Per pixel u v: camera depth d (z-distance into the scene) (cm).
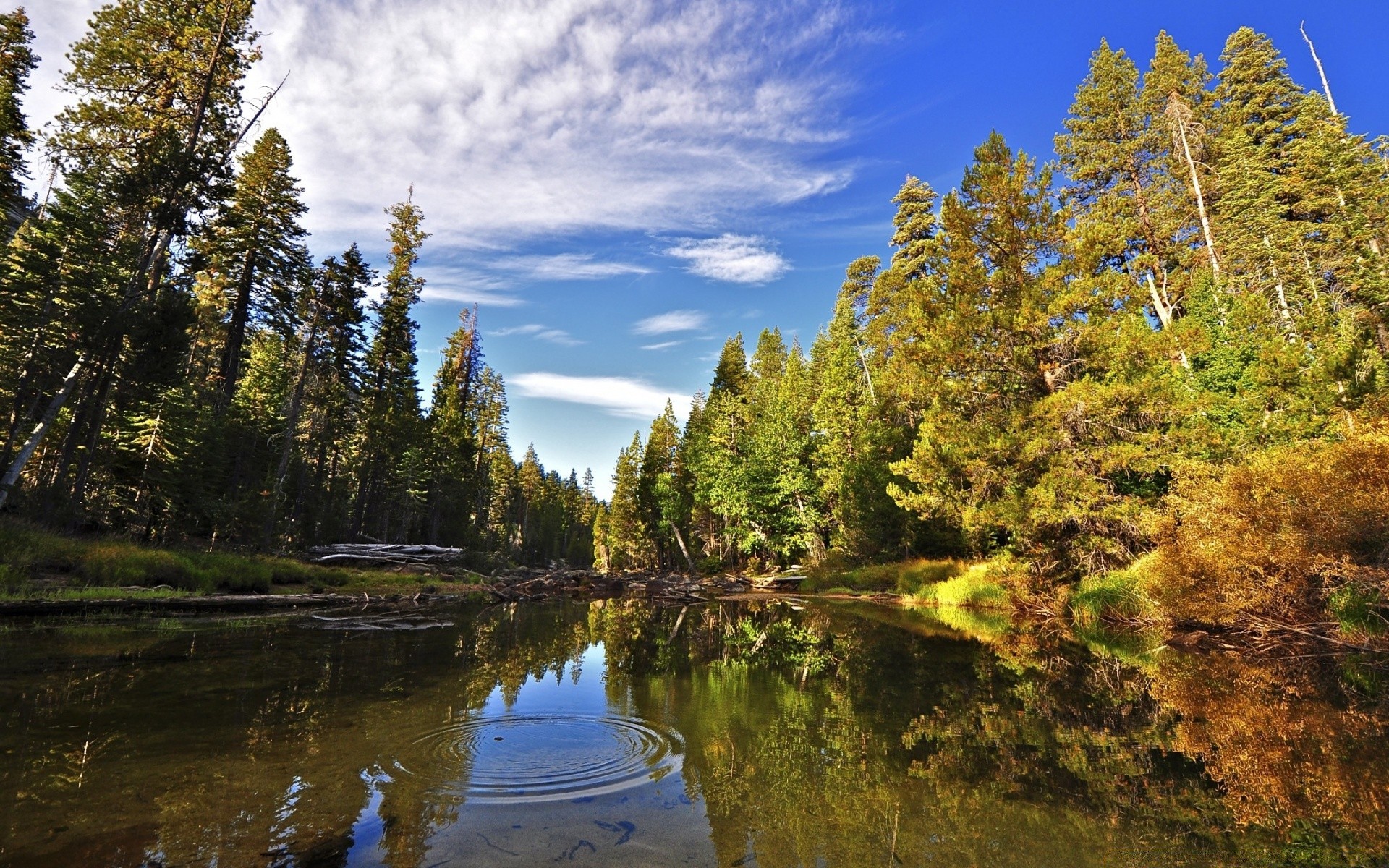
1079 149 3102
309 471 3262
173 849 268
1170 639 1112
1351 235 2423
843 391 3278
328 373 3275
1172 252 2923
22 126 2472
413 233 3809
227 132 2311
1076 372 1705
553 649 1009
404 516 4016
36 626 987
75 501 1839
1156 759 453
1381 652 902
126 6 2144
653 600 2469
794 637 1253
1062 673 818
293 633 1074
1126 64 3034
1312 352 1762
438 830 301
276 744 433
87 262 1894
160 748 416
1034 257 1839
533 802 345
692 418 5775
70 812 306
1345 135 2573
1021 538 1648
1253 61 2962
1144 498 1576
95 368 1891
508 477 6894
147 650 818
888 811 349
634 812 334
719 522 4484
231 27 2278
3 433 1991
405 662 813
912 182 3603
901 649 1056
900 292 3291
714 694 671
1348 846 303
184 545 2098
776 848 295
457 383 5128
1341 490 966
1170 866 283
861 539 2872
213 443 2408
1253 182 2550
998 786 392
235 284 2661
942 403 1809
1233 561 1036
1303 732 522
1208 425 1472
